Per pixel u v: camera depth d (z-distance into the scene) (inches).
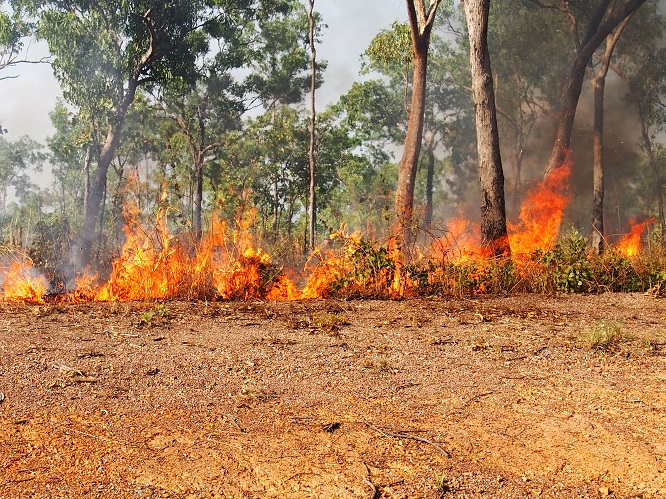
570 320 274.5
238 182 1542.8
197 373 182.4
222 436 140.6
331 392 171.0
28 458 126.8
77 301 317.4
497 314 285.0
